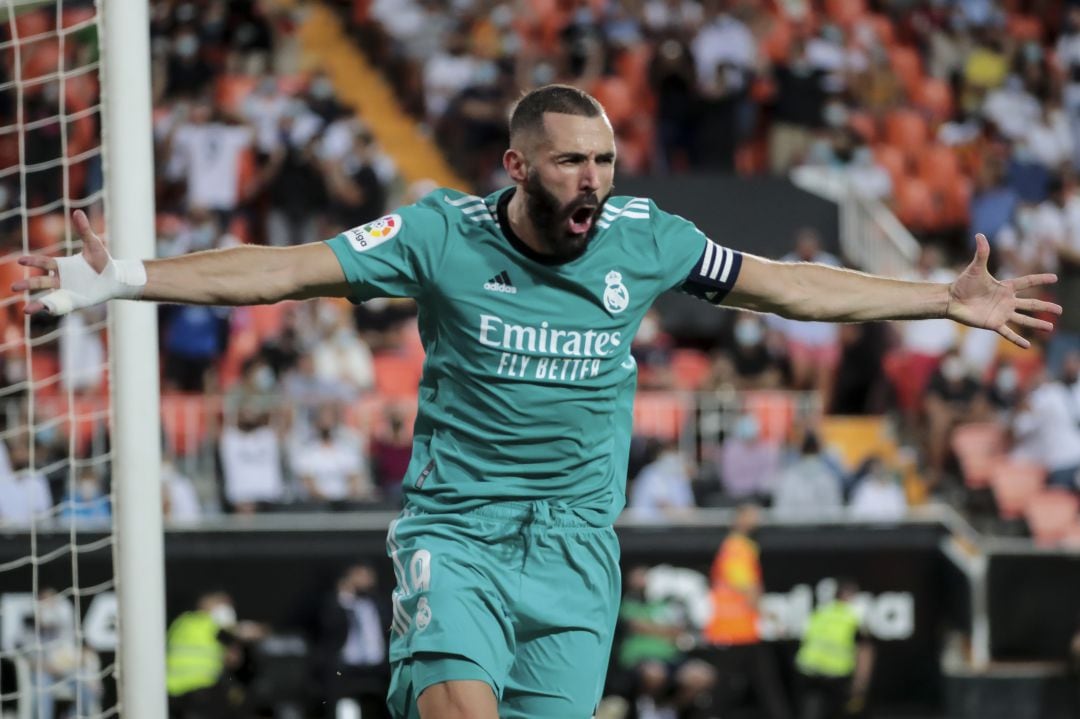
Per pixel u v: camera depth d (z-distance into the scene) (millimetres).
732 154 38625
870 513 27156
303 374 28703
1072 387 31031
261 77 36781
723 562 24812
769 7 42188
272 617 24016
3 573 21000
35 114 32812
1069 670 25656
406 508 8664
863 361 32938
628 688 23406
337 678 22141
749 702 24578
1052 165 40438
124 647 10383
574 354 8250
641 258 8336
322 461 26469
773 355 32000
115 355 10422
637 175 36219
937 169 40156
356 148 34406
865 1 44125
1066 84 44000
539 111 7902
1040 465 30531
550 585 8422
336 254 8016
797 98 39438
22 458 24062
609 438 8578
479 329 8180
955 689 25766
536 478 8398
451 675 8055
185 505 25062
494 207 8250
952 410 31359
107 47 10422
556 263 8172
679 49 39094
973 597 26062
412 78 40312
